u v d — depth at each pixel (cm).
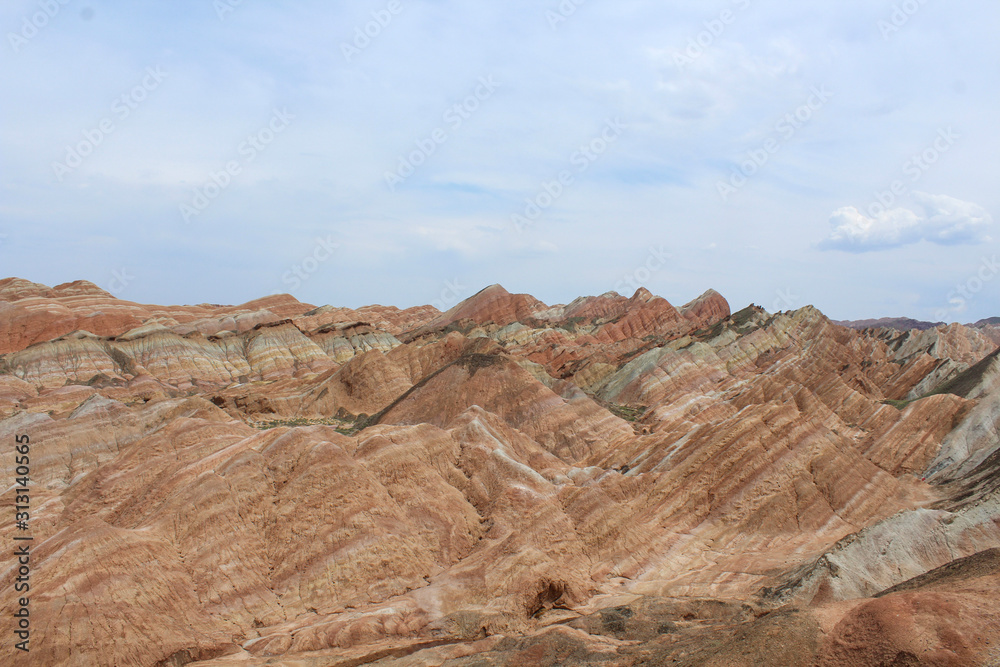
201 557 4084
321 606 4062
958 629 2828
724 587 4422
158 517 4306
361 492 4631
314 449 4812
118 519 4734
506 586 4156
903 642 2819
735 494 5666
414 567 4350
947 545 4397
